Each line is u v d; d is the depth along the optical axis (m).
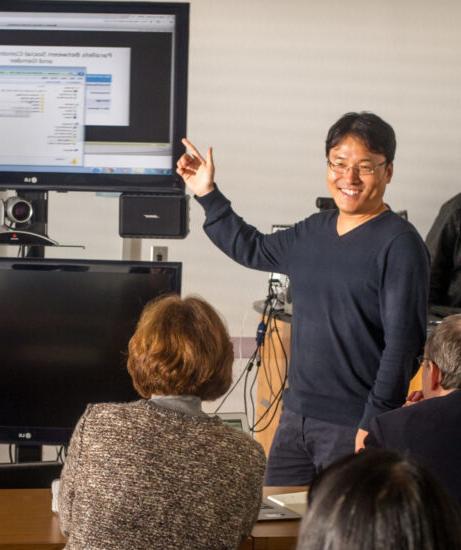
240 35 5.40
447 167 5.54
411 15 5.44
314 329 2.87
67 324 2.84
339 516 0.96
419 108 5.50
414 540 0.94
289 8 5.40
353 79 5.46
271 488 2.62
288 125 5.47
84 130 3.19
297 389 2.92
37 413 2.87
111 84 3.16
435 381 2.32
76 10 3.13
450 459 2.07
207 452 1.84
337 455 2.83
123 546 1.79
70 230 5.42
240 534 1.87
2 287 2.84
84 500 1.82
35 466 2.80
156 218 3.21
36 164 3.21
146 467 1.81
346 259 2.80
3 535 2.20
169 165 3.19
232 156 5.47
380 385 2.71
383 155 2.77
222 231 3.07
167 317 1.95
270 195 5.50
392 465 0.99
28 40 3.15
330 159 2.81
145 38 3.14
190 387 1.92
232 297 5.50
